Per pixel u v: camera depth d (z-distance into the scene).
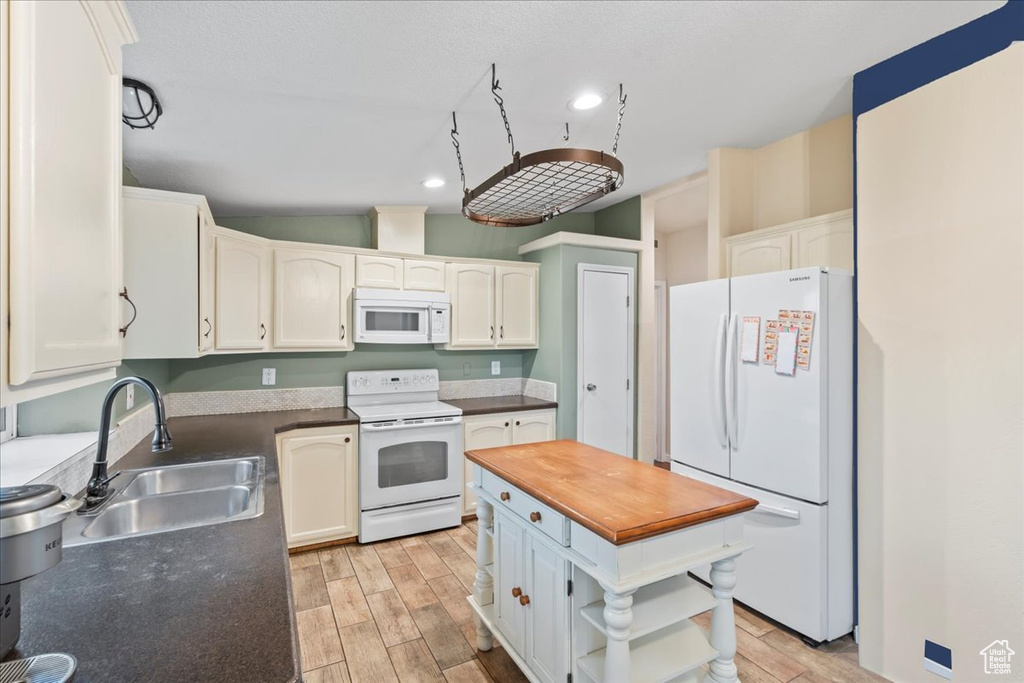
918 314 1.87
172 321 2.25
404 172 2.81
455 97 1.98
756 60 1.94
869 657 2.03
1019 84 1.57
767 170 2.96
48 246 0.72
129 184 2.46
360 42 1.56
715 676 1.62
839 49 1.91
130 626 0.88
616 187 1.92
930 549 1.83
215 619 0.90
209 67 1.61
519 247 4.39
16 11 0.64
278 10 1.36
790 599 2.25
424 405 3.70
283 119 2.02
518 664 1.84
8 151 0.64
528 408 3.77
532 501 1.76
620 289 4.15
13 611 0.80
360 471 3.18
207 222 2.55
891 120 1.94
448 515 3.45
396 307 3.51
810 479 2.17
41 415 1.99
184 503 1.67
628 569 1.39
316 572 2.84
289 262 3.24
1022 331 1.59
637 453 4.27
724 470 2.54
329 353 3.66
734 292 2.49
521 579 1.85
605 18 1.58
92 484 1.55
